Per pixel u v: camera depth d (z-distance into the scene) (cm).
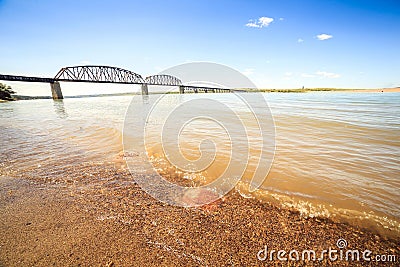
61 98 6041
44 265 244
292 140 812
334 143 764
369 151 666
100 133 971
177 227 319
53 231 304
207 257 263
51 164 576
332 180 468
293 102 2981
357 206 372
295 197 404
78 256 258
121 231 307
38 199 394
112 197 404
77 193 418
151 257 260
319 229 318
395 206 370
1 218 335
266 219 341
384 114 1585
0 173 514
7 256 257
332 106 2319
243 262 258
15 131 1068
